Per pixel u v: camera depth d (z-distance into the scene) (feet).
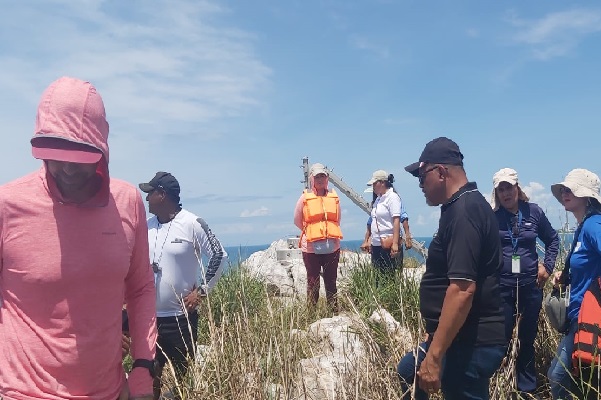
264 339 13.48
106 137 6.91
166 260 14.80
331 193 25.86
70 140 6.46
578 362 12.01
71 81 6.73
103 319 7.15
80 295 6.93
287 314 15.94
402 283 21.22
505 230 15.74
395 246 24.93
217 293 21.81
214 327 14.14
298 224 25.95
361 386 12.29
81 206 6.97
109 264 7.11
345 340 15.61
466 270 9.93
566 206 13.56
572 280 13.15
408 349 13.89
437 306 11.10
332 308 23.22
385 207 25.62
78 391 7.02
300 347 13.99
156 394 12.75
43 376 6.82
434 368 10.16
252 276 25.99
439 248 10.85
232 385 12.25
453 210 10.33
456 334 10.23
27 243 6.78
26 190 6.88
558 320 13.14
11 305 6.97
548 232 16.55
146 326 7.92
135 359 7.73
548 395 15.88
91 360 7.04
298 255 35.35
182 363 14.57
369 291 22.21
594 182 13.19
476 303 10.43
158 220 15.37
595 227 12.50
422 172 10.82
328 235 24.94
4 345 6.89
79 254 6.89
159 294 14.65
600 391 11.72
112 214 7.27
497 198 16.25
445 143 10.66
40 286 6.79
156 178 15.19
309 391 12.44
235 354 13.03
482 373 10.52
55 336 6.88
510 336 15.23
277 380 12.51
